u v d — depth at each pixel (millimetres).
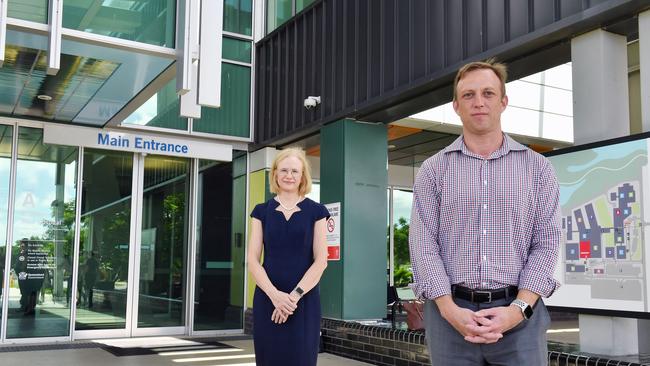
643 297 5027
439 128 10594
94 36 6816
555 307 5758
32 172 10328
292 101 10648
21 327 10023
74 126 10344
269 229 3834
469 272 2402
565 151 5785
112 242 10891
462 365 2406
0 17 6344
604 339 5402
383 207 9469
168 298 11289
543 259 2363
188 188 11664
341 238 9117
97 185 10852
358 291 9094
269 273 3779
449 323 2436
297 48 10594
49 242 10359
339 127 9391
